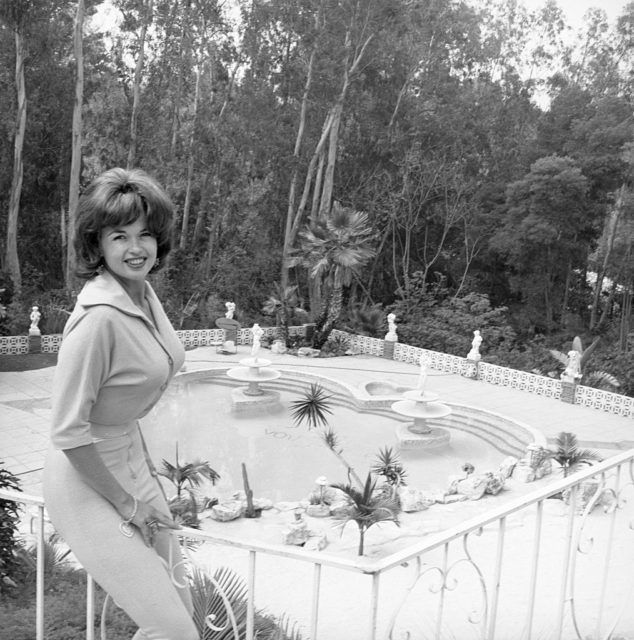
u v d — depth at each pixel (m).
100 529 2.07
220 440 14.59
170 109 33.88
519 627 4.86
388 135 33.84
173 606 2.13
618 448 14.34
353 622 5.58
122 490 2.09
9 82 29.47
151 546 2.14
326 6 30.16
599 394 17.58
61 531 2.11
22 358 20.14
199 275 32.09
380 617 5.52
